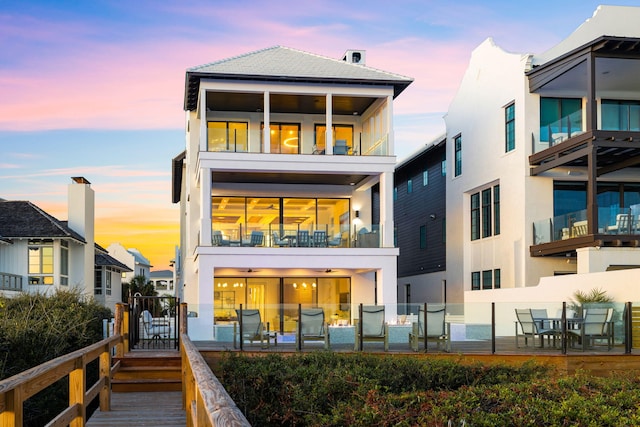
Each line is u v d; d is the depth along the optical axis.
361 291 26.42
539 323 15.70
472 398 6.98
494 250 25.95
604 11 24.20
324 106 26.53
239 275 25.78
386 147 24.73
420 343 15.95
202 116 24.00
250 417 9.81
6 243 29.17
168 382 12.66
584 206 24.25
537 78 23.34
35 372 4.58
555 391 7.34
